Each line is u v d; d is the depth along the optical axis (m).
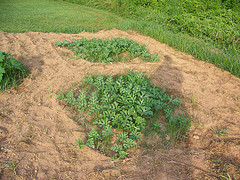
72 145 2.97
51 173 2.53
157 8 10.56
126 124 3.30
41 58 5.42
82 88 4.35
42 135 3.07
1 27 8.28
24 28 8.43
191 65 5.66
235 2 8.72
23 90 4.11
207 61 5.91
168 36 7.40
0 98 3.78
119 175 2.55
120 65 5.56
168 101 4.06
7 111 3.46
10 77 4.34
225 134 3.22
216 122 3.51
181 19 8.59
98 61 5.80
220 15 8.51
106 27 9.34
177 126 3.45
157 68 5.44
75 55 5.96
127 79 4.73
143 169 2.65
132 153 2.95
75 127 3.31
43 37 7.03
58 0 17.39
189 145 3.07
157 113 3.78
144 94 4.02
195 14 8.98
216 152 2.87
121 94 4.11
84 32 8.28
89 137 3.13
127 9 11.74
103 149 2.96
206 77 5.04
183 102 4.06
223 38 7.21
